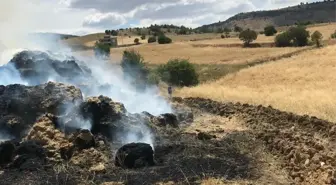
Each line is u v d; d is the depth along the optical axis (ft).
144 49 260.83
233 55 208.23
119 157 30.91
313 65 140.46
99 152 32.53
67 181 27.91
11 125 35.63
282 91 91.35
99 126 36.19
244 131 41.06
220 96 80.79
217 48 248.52
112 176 28.91
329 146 34.83
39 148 31.55
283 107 60.54
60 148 32.22
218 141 37.09
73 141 33.12
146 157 31.07
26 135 35.27
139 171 29.63
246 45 258.37
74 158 31.63
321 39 232.94
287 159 31.32
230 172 29.01
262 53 204.23
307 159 28.99
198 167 29.91
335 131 38.52
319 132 40.50
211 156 32.32
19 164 30.35
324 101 64.85
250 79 126.41
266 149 34.55
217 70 161.38
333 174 25.34
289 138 35.91
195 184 26.91
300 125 43.70
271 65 152.35
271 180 27.43
